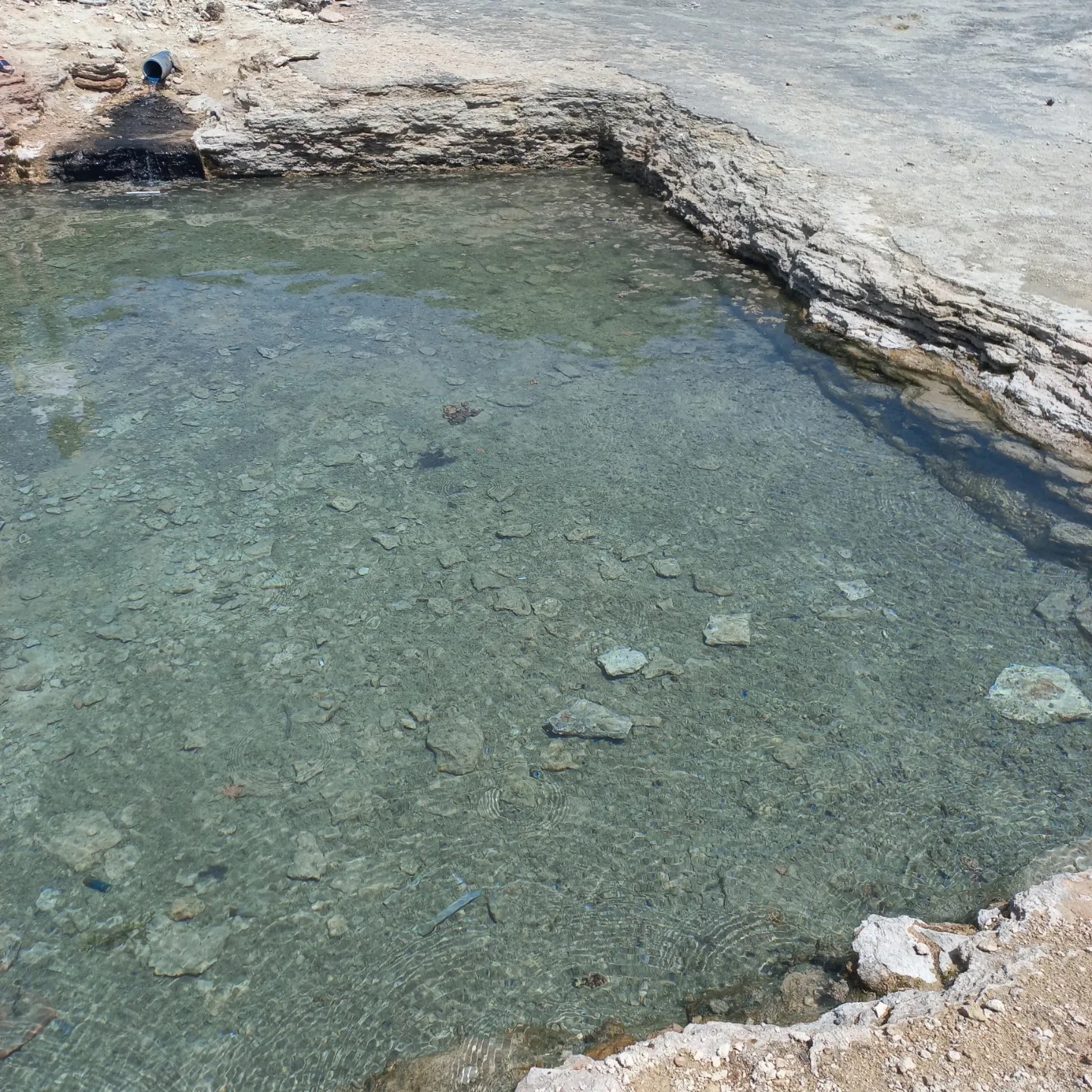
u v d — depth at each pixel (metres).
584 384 6.38
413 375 6.51
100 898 3.35
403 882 3.39
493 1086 2.76
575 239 8.55
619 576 4.78
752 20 12.31
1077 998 2.55
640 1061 2.55
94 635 4.45
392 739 3.95
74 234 8.63
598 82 9.98
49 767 3.83
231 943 3.20
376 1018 2.98
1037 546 4.83
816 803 3.63
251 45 10.73
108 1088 2.81
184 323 7.16
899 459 5.54
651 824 3.57
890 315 6.42
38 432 5.89
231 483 5.47
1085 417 5.24
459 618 4.55
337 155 9.89
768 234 7.64
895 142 8.45
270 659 4.34
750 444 5.74
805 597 4.62
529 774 3.78
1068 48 11.24
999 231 6.81
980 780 3.70
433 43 10.87
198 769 3.82
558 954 3.15
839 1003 2.89
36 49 10.23
